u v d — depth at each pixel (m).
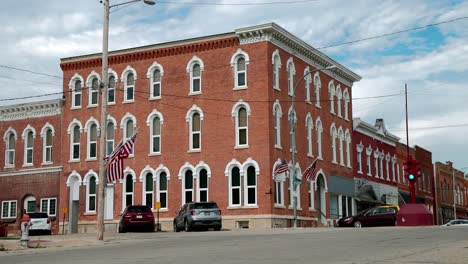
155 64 46.44
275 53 43.59
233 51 43.62
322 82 51.47
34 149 51.34
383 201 63.09
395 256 15.41
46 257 18.98
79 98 49.72
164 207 44.81
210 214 36.34
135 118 46.81
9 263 17.16
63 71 50.38
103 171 28.30
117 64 48.09
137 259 16.77
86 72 49.38
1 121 53.38
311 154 47.94
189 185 44.28
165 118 45.66
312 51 48.44
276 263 14.66
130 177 46.53
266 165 41.44
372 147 61.91
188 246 21.36
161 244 23.16
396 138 68.88
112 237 30.41
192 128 44.72
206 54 44.59
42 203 50.03
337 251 17.45
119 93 47.75
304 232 29.69
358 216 43.50
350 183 54.78
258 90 42.41
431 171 82.00
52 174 49.88
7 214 51.69
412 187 39.84
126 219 38.03
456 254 15.32
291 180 44.19
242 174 42.16
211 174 43.25
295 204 39.38
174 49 45.78
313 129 48.94
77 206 48.72
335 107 53.84
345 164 54.72
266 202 41.09
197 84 44.91
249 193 42.00
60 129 50.19
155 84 46.53
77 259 17.58
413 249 17.31
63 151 49.56
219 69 44.00
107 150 47.75
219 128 43.47
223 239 24.95
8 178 52.19
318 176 49.44
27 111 51.94
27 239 24.31
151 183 45.69
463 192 97.00
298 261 15.04
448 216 86.75
